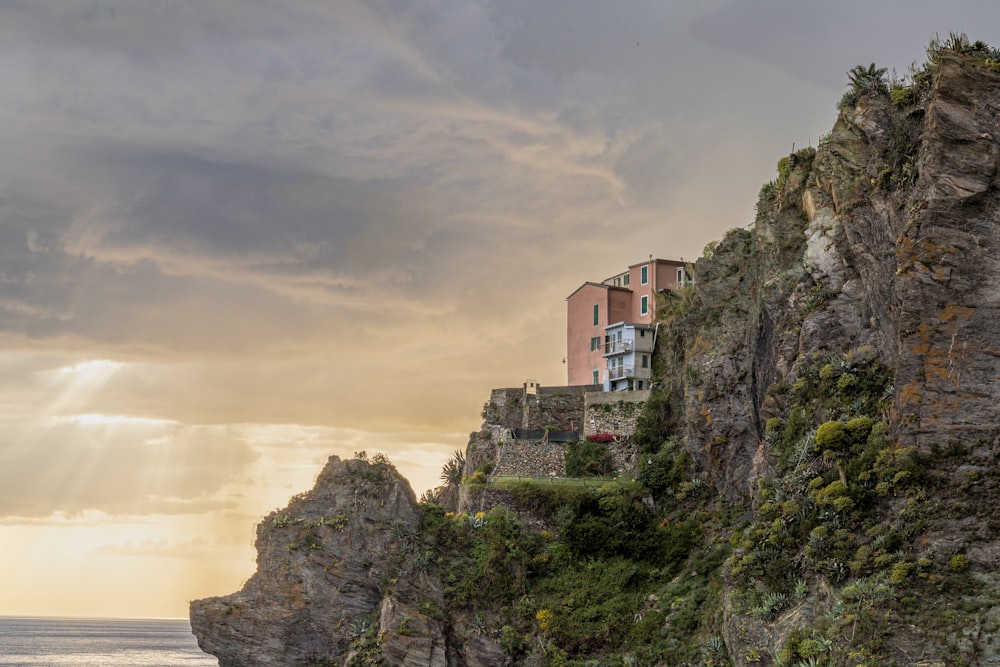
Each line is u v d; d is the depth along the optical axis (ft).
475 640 261.85
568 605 267.39
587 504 289.94
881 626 199.21
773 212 290.76
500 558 277.23
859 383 247.50
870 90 271.49
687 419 292.81
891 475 223.10
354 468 289.53
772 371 271.90
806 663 200.13
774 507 237.66
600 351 368.27
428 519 288.92
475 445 341.21
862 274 256.52
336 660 266.16
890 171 256.52
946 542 208.64
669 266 376.07
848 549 217.56
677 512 284.61
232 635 271.08
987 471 215.51
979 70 243.81
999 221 231.09
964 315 227.81
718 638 232.12
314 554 275.59
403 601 266.77
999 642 189.67
